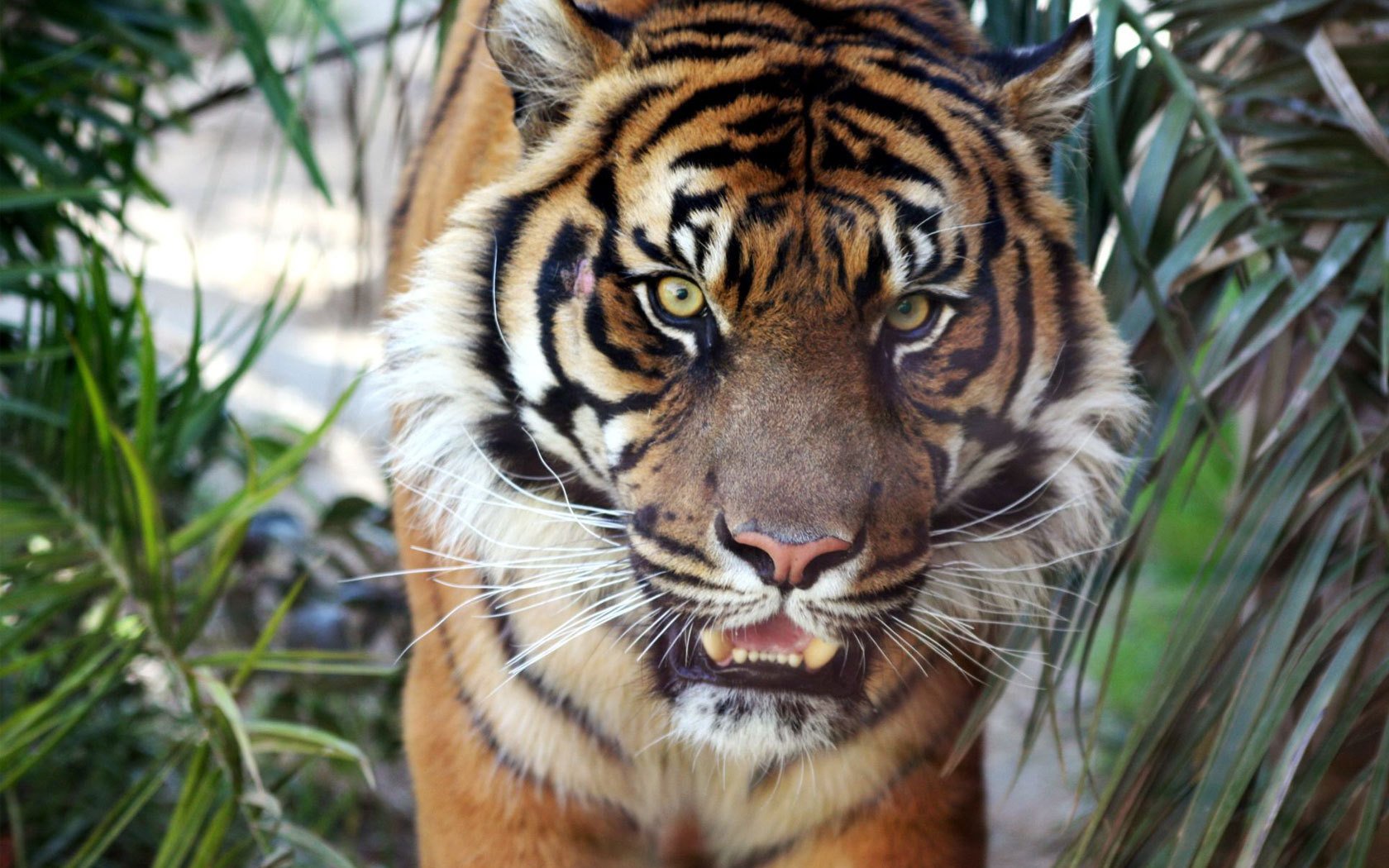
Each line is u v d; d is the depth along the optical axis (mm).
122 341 3393
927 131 2367
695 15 2547
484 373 2549
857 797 2779
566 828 2842
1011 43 3205
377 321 3230
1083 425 2576
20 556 3256
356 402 6973
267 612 4758
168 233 9586
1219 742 2293
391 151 3777
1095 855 2521
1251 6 2859
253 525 4344
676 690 2496
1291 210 2721
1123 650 5109
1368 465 2457
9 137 3865
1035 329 2434
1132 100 2953
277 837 3248
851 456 2191
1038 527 2652
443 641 2816
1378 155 2645
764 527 2166
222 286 8656
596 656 2662
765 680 2420
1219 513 5445
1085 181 2756
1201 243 2666
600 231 2354
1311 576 2385
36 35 4258
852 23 2576
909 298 2293
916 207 2262
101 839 3811
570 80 2471
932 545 2523
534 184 2461
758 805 2863
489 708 2771
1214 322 2850
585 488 2553
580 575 2574
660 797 2928
